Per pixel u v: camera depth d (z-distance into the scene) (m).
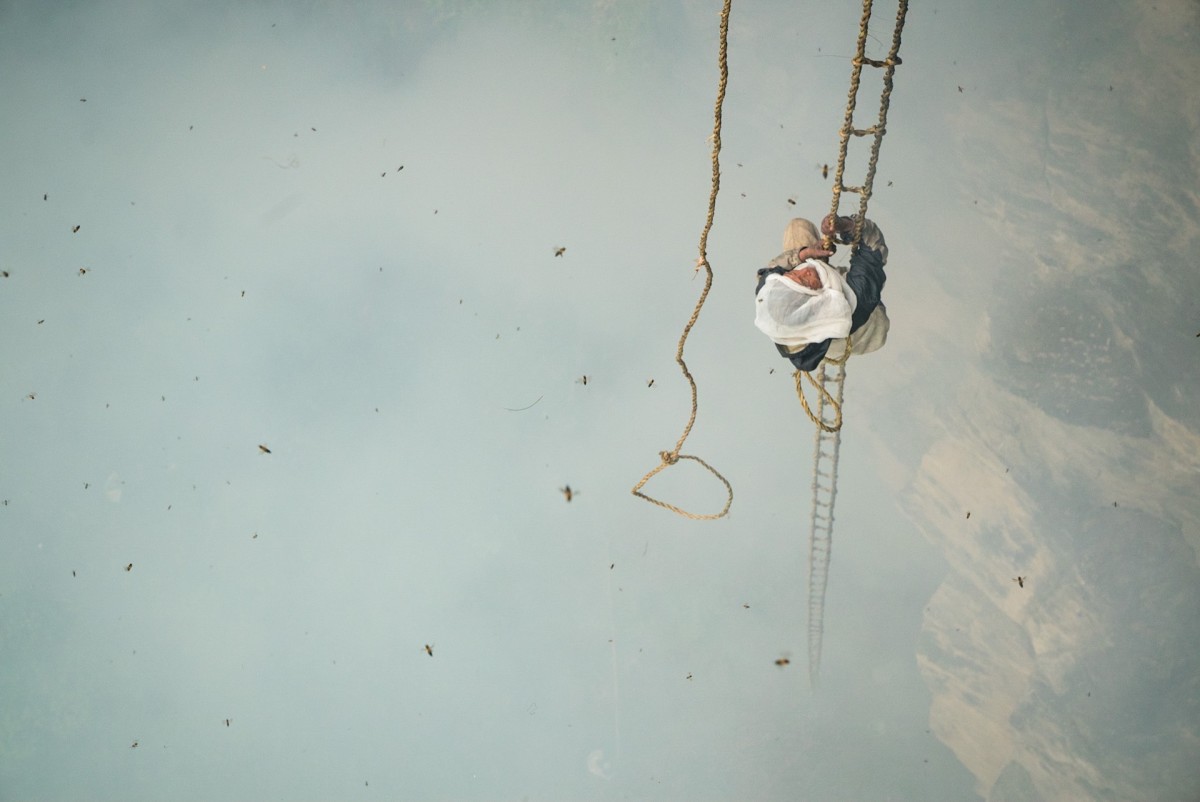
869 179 6.39
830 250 6.38
